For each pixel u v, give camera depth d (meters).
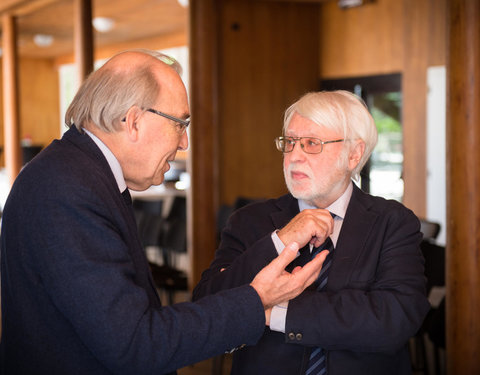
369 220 1.66
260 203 1.83
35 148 12.91
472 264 2.72
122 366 1.11
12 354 1.22
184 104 1.34
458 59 2.68
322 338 1.47
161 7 8.01
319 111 1.62
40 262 1.14
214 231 5.64
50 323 1.17
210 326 1.17
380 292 1.53
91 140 1.28
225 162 6.84
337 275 1.59
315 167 1.62
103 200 1.20
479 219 2.71
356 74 6.93
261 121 7.02
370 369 1.55
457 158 2.71
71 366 1.18
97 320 1.09
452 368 2.78
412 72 6.28
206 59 5.47
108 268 1.12
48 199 1.14
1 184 11.22
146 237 6.02
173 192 10.17
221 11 6.80
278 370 1.58
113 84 1.27
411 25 6.24
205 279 1.71
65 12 8.19
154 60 1.32
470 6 2.64
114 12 8.34
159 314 1.16
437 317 3.11
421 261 1.64
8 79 8.41
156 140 1.30
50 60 15.74
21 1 7.50
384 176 6.70
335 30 7.13
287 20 7.12
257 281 1.28
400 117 6.51
